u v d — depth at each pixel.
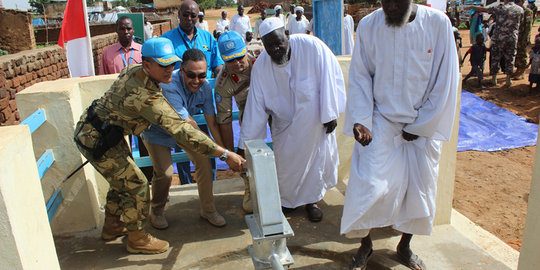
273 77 3.56
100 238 3.58
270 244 1.67
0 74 6.52
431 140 2.96
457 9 22.72
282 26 3.35
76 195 3.58
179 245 3.45
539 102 9.09
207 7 64.75
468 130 7.78
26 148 1.95
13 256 1.76
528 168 6.31
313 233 3.62
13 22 13.30
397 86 2.87
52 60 8.75
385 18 2.77
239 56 3.35
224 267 3.23
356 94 2.97
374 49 2.90
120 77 2.91
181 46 4.77
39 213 2.04
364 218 2.86
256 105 3.59
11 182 1.76
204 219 3.81
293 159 3.69
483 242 3.67
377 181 2.82
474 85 10.55
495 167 6.38
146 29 12.18
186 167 5.04
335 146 3.88
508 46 9.90
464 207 5.17
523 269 2.43
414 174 2.98
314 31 7.02
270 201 1.59
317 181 3.78
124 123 2.95
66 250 3.41
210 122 3.68
